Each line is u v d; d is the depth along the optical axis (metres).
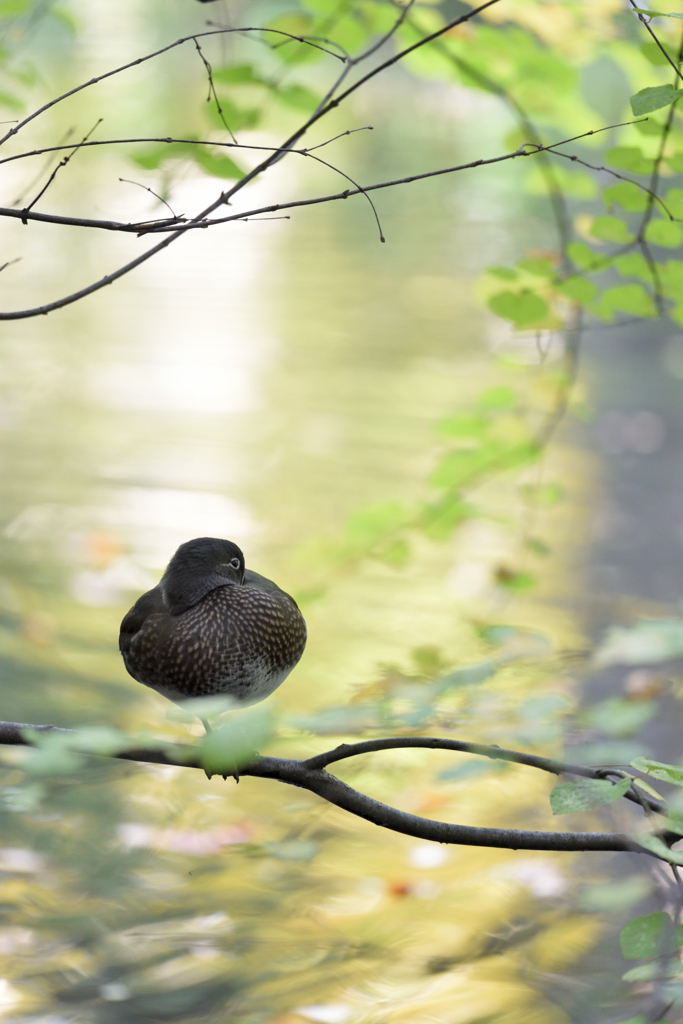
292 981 5.83
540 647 4.71
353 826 7.18
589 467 13.30
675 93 3.45
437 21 5.50
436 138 35.53
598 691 7.77
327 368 16.56
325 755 3.68
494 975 5.82
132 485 12.27
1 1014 5.45
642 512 11.98
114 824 7.00
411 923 6.26
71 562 10.48
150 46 35.34
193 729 5.40
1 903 6.27
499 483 12.87
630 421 14.66
